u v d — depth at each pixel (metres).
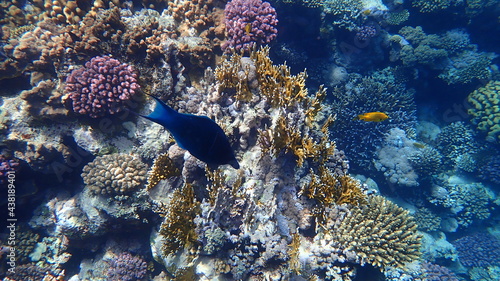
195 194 0.66
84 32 0.81
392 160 1.26
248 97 0.71
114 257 0.85
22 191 0.85
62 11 0.88
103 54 0.82
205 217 0.61
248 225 0.60
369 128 1.27
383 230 0.65
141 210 0.77
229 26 0.94
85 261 0.90
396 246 0.66
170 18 0.96
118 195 0.76
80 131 0.80
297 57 1.24
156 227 0.80
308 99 0.71
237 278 0.59
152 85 0.82
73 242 0.87
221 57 0.93
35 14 0.93
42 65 0.82
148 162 0.82
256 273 0.59
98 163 0.78
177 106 0.84
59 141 0.82
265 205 0.63
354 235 0.63
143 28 0.86
